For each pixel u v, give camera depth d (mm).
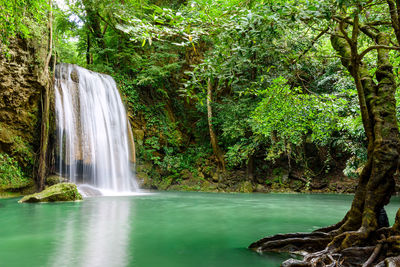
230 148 16016
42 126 12336
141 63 18500
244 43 3254
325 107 5625
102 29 20281
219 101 18469
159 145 18297
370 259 2814
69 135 13359
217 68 3666
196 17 3094
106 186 14719
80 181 13711
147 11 15375
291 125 6102
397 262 2512
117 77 17797
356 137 9844
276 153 15281
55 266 3354
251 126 14336
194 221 6641
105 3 15281
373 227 3176
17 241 4613
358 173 11211
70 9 17328
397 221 2959
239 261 3516
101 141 14852
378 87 3559
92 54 19531
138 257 3719
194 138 20375
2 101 11695
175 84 20906
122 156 15852
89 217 7023
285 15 2752
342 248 3166
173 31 2990
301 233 3914
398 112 6543
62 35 19766
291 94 5707
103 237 4910
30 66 12102
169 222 6484
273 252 3875
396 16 3053
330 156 15727
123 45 18203
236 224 6273
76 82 14367
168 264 3428
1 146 11758
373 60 6648
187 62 20594
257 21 2951
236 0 3100
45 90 12680
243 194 14945
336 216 7465
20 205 9125
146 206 9469
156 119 18625
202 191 16859
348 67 3943
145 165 17375
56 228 5684
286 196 13625
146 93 19234
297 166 17094
